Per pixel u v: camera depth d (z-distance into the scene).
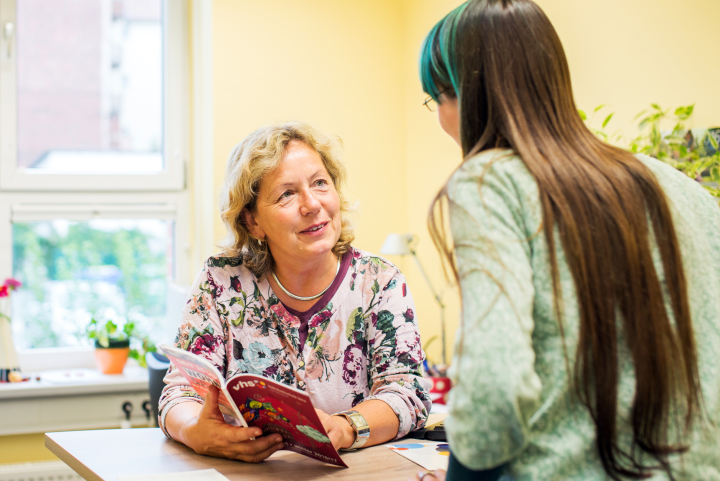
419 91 3.10
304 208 1.32
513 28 0.74
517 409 0.61
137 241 3.36
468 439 0.63
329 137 1.47
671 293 0.67
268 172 1.34
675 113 1.83
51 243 3.22
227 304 1.41
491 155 0.71
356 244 3.15
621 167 0.70
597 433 0.65
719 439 0.68
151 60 3.43
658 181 0.73
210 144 2.94
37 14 3.27
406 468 1.07
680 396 0.66
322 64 3.09
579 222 0.66
